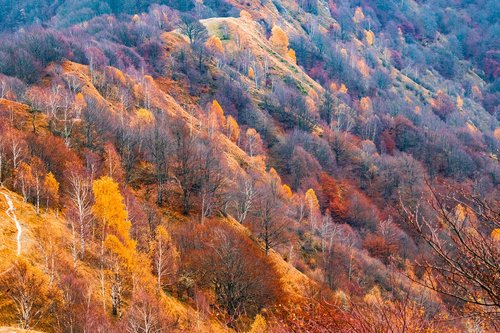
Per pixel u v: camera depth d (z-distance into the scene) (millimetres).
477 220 7801
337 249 73000
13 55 103875
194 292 46375
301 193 105250
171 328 36781
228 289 47125
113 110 96188
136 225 53219
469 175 127438
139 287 39906
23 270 33688
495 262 7145
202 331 38969
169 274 47469
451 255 7789
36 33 126562
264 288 48125
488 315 7770
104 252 43031
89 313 33594
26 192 50656
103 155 69688
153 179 71250
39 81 100438
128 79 120625
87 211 48781
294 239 73750
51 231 44656
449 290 7867
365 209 105188
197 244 54312
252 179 89562
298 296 50688
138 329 33781
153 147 74000
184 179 70250
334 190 116000
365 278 66562
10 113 68812
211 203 67625
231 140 124562
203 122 117250
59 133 70062
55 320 32219
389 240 83250
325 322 11430
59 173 59188
